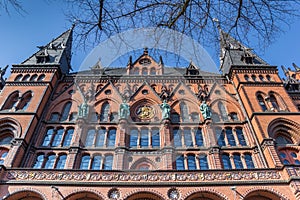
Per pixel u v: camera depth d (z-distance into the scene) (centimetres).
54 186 2130
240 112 3112
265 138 2575
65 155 2655
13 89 3170
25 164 2481
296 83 3803
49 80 3309
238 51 3891
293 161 2516
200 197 2156
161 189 2120
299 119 2794
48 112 3105
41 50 3972
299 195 2006
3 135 2730
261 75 3422
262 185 2156
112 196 2086
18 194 2095
